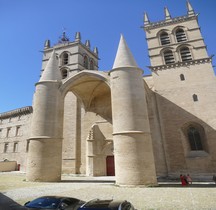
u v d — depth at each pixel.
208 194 11.67
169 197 11.12
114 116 18.20
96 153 26.73
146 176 15.55
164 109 25.69
